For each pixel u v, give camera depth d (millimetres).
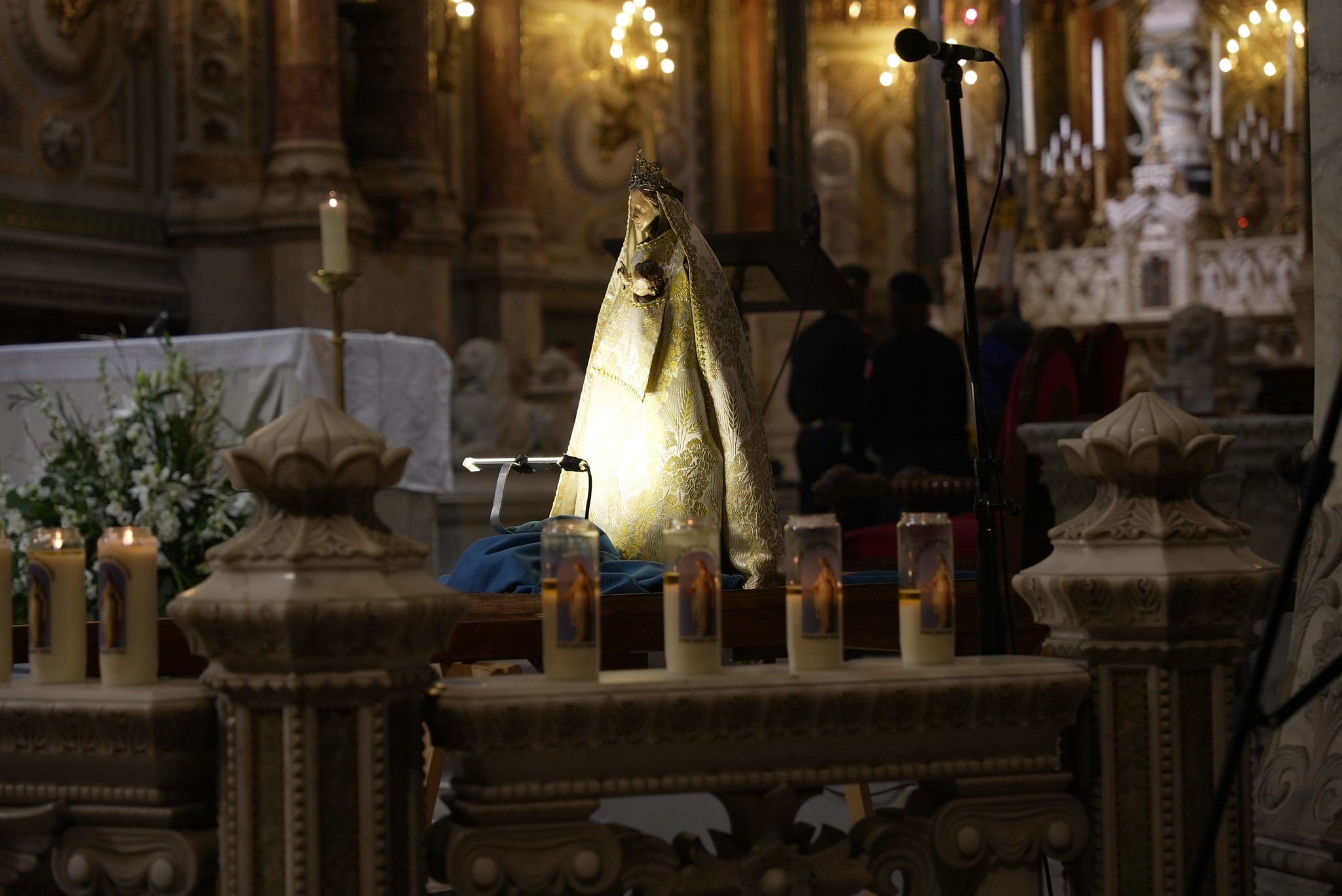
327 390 8250
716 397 4633
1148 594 2861
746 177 20812
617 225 19578
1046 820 2891
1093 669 2951
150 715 2514
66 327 12398
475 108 17078
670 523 2801
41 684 2742
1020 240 19766
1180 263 18953
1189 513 2951
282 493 2535
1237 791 2949
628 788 2635
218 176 13352
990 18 21938
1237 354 13953
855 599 4312
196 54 13352
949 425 8812
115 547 2693
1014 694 2795
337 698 2461
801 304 6199
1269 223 20188
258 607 2410
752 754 2713
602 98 19422
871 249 22812
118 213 13008
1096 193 20250
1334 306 4039
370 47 13984
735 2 20875
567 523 2713
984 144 21219
